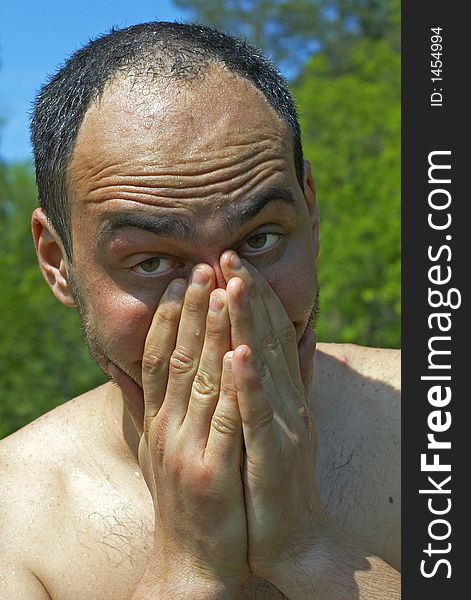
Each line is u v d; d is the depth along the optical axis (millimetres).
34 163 860
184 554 815
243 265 777
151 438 809
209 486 794
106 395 925
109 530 871
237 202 763
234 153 765
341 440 934
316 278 826
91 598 854
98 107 783
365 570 809
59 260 878
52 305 3600
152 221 758
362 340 3703
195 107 769
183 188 757
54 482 894
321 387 952
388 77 5117
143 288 786
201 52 792
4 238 4352
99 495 886
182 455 797
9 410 3459
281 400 801
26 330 3527
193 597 809
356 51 6164
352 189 3922
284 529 805
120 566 862
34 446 920
